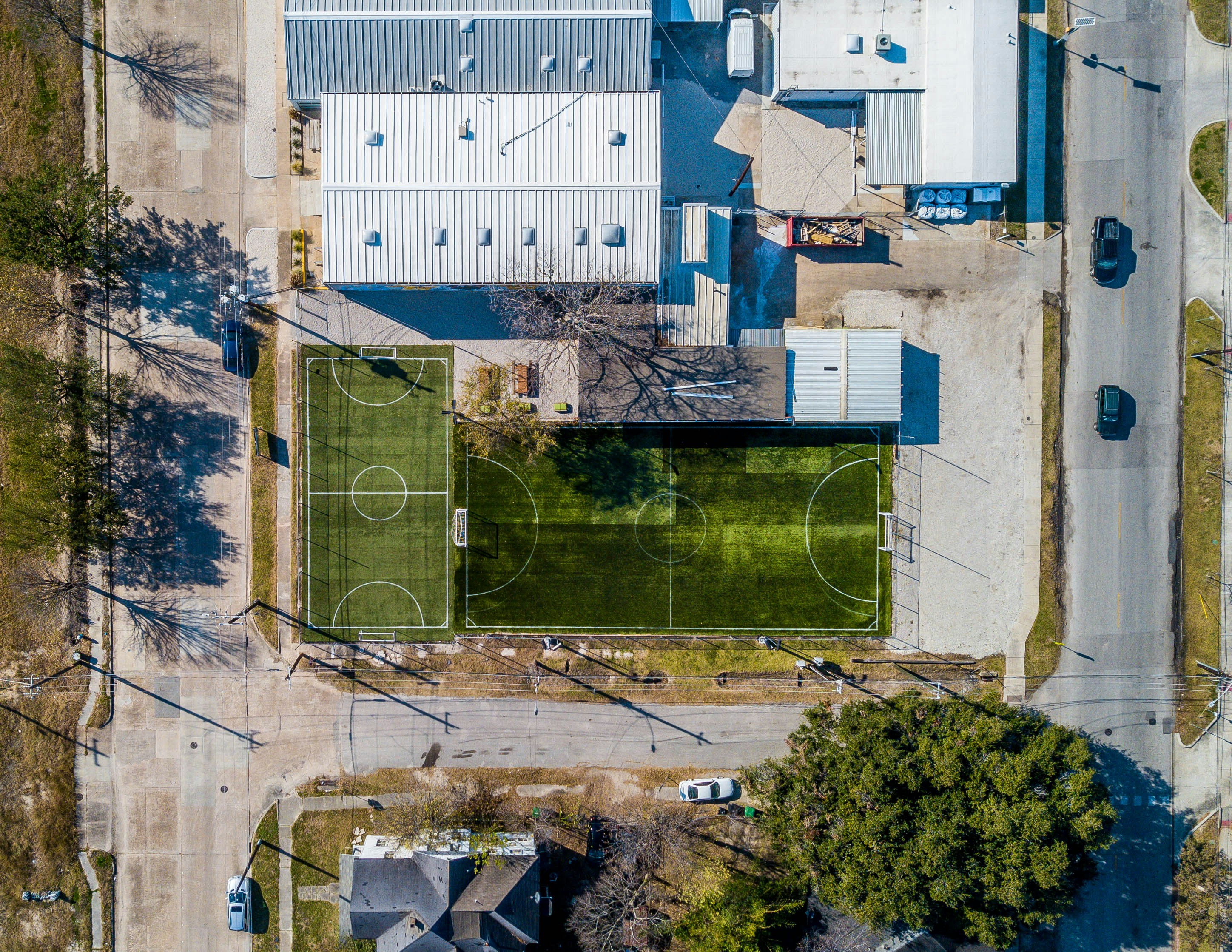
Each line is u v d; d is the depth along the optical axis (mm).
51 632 35188
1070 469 35062
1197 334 34812
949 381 35000
